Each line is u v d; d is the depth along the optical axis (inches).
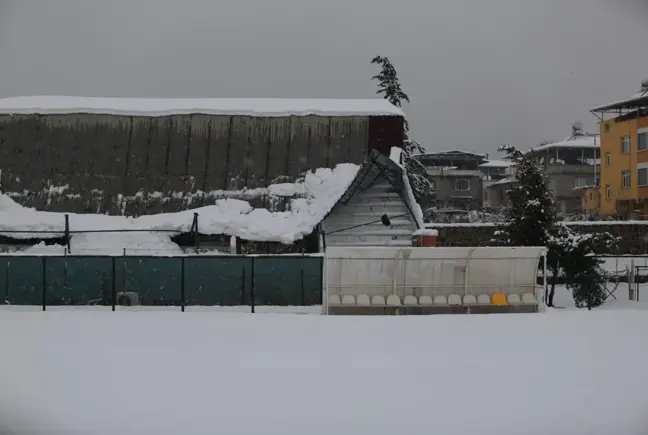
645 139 1905.8
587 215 1967.3
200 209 805.9
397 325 591.5
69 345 499.8
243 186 832.9
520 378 411.5
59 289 730.2
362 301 685.3
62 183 829.8
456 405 362.6
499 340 522.0
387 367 436.1
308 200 812.0
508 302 707.4
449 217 1893.5
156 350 482.3
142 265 730.8
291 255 733.3
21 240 782.5
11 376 412.8
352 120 878.4
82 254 754.8
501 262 714.8
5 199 808.3
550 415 346.9
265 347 493.4
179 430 326.3
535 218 976.3
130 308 710.5
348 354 473.7
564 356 469.4
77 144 862.5
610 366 440.1
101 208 812.0
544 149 2642.7
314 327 580.1
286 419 340.8
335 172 833.5
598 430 326.3
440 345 505.4
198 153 860.6
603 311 694.5
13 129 868.0
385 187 798.5
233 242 778.2
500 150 1035.3
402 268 701.9
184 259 729.0
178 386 394.0
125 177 839.7
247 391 384.8
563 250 948.0
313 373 422.3
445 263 708.0
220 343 508.4
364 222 797.2
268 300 730.8
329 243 793.6
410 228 794.2
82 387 391.2
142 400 368.2
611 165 2053.4
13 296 726.5
